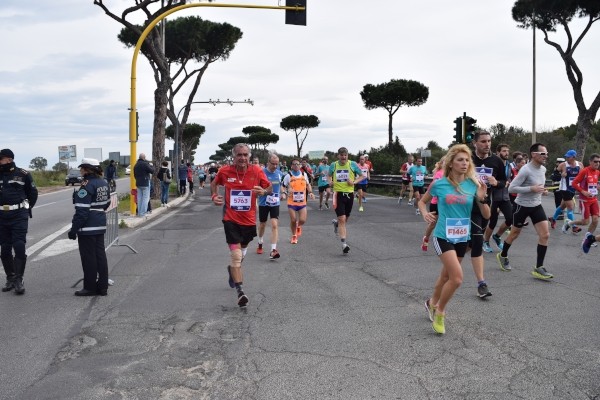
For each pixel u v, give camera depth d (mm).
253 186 6812
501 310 6262
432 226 7270
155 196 24828
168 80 23703
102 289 7305
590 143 35344
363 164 19406
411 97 47188
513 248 10625
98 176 7367
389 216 17453
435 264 9164
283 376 4484
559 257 9578
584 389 4137
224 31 35938
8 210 7484
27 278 8461
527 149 33156
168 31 35219
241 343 5316
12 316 6363
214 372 4613
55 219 17812
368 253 10367
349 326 5781
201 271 8859
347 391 4172
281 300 6934
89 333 5703
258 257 10133
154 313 6418
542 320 5867
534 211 7879
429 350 5016
